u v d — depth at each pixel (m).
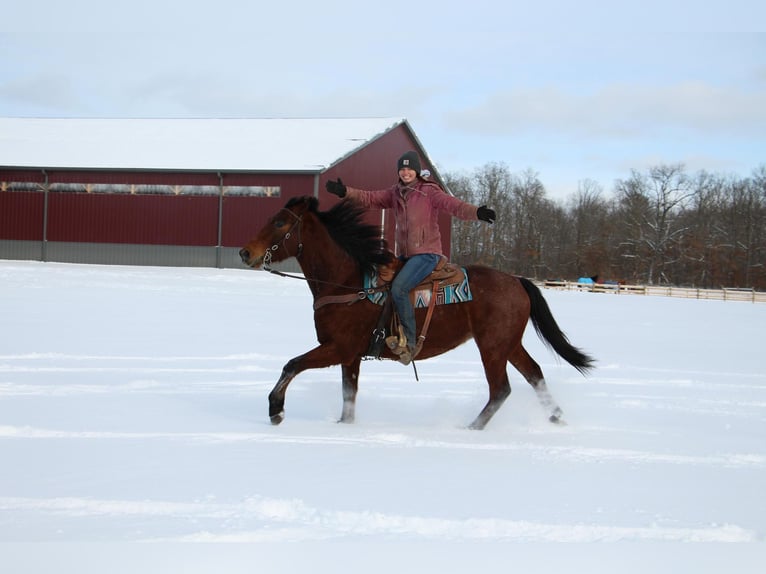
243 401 8.96
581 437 7.56
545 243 85.56
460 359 13.00
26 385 9.21
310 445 6.81
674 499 5.56
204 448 6.57
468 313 8.01
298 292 26.31
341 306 7.87
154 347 12.85
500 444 7.13
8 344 12.46
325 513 4.95
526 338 17.17
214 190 39.75
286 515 4.95
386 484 5.67
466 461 6.45
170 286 26.30
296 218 7.98
